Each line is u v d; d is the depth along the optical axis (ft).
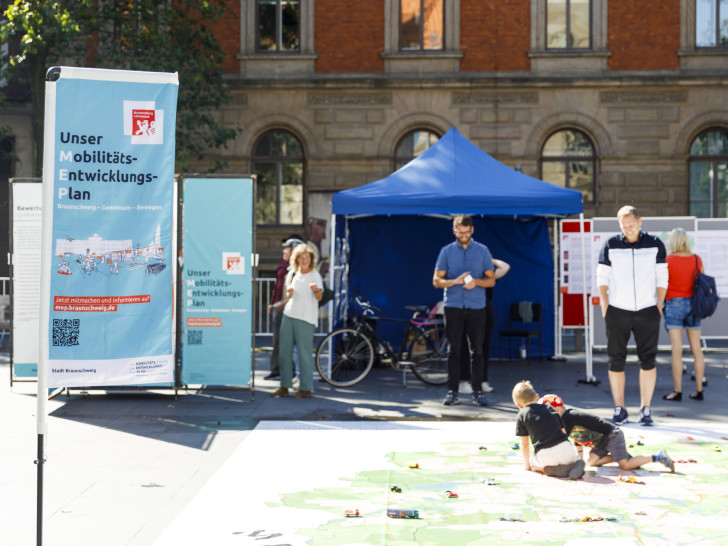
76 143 25.22
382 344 36.37
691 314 31.24
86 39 60.59
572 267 39.65
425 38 70.69
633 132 68.95
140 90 25.62
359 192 36.40
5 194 70.90
